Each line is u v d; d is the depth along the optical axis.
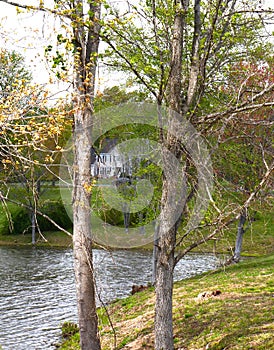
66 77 7.03
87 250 9.66
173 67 9.65
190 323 12.66
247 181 11.44
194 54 9.80
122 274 25.92
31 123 6.52
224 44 10.21
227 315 12.45
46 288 24.56
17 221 40.88
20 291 23.94
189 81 9.79
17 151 6.72
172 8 9.80
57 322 18.66
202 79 9.41
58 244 38.09
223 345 10.60
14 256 34.09
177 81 9.55
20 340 16.56
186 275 25.14
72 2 8.27
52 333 17.28
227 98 10.98
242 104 8.58
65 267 30.17
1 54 7.31
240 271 19.31
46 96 6.56
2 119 6.23
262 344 10.01
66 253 35.19
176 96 9.47
